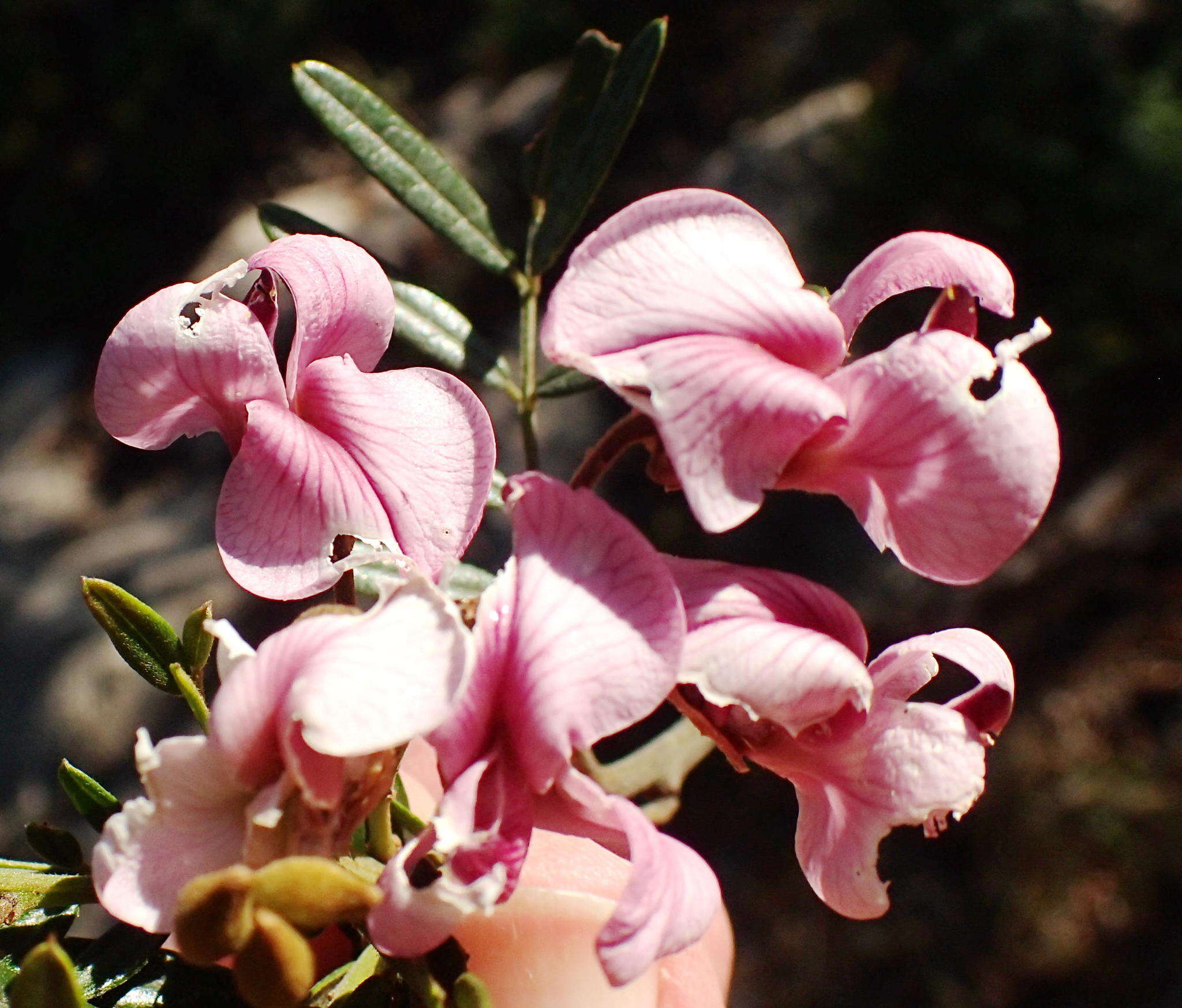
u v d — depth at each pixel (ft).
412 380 0.44
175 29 2.05
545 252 0.55
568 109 0.55
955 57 1.42
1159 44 1.44
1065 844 1.21
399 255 1.63
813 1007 1.18
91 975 0.43
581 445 1.34
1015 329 1.35
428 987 0.40
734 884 1.24
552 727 0.38
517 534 0.39
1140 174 1.34
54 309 1.94
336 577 0.42
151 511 1.61
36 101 2.06
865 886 0.42
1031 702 1.26
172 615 1.42
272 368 0.43
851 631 0.41
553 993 0.53
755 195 1.46
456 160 1.73
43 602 1.51
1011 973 1.17
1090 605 1.27
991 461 0.39
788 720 0.40
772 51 1.67
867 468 0.41
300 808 0.38
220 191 1.98
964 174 1.38
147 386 0.43
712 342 0.40
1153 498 1.27
